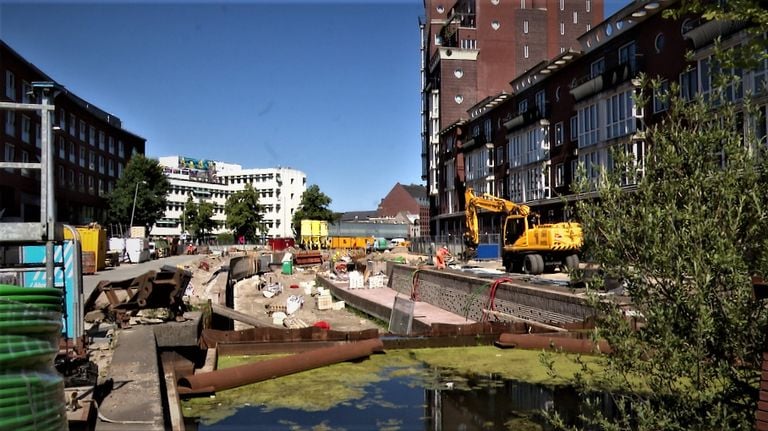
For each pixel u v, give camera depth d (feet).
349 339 35.09
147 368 20.45
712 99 15.28
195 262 122.93
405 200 421.18
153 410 16.42
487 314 58.75
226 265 114.32
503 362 31.58
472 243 102.78
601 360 20.75
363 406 24.13
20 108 16.63
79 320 19.54
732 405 13.98
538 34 192.44
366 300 78.13
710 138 14.49
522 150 132.77
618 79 91.91
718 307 13.82
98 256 95.76
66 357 18.75
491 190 152.46
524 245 79.36
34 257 25.81
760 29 16.89
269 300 88.43
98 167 213.46
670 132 15.33
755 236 13.92
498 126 148.46
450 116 187.73
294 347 33.73
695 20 76.33
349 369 30.45
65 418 13.43
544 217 120.67
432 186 200.34
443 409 23.30
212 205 305.32
